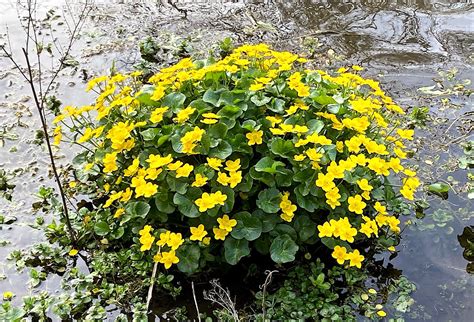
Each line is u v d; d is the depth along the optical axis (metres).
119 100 1.19
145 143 1.20
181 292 1.14
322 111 1.20
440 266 1.20
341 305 1.11
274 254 1.08
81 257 1.24
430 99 1.67
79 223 1.26
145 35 1.99
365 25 2.04
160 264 1.16
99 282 1.17
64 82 1.77
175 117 1.22
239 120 1.18
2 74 1.80
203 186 1.16
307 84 1.28
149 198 1.15
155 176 1.08
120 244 1.22
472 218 1.31
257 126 1.14
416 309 1.11
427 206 1.32
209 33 2.00
